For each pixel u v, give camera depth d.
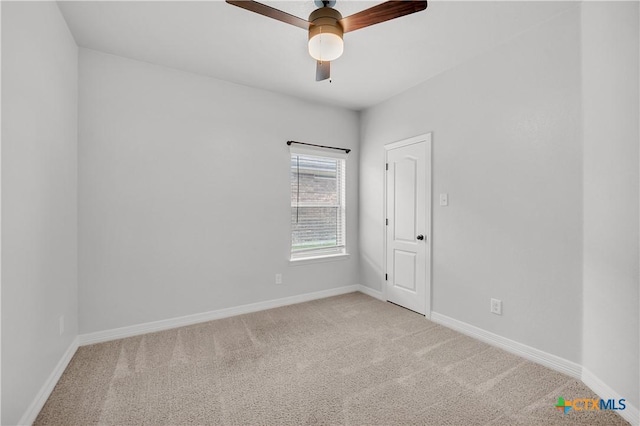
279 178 3.48
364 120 4.04
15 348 1.43
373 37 2.34
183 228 2.91
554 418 1.62
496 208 2.48
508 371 2.09
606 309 1.76
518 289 2.32
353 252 4.11
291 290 3.59
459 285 2.78
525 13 2.05
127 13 2.05
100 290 2.54
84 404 1.73
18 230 1.46
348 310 3.36
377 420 1.60
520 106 2.30
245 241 3.26
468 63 2.70
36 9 1.66
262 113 3.36
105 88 2.56
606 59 1.75
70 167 2.27
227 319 3.08
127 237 2.65
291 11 2.05
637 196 1.56
